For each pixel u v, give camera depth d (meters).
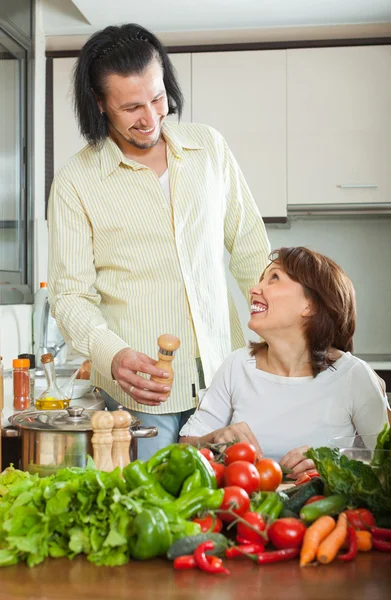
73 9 3.73
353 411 1.91
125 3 3.41
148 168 2.21
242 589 0.98
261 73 3.81
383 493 1.17
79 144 3.89
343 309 1.89
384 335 4.21
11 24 3.42
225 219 2.44
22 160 3.61
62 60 3.88
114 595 0.96
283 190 3.83
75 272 2.25
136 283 2.25
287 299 1.85
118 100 2.05
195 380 2.25
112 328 2.29
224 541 1.10
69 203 2.25
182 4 3.43
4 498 1.22
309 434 1.89
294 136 3.82
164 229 2.22
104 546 1.06
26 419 1.61
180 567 1.05
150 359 1.95
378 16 3.62
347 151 3.80
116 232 2.24
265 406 1.92
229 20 3.65
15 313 3.45
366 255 4.22
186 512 1.13
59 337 3.62
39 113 3.80
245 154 3.84
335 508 1.16
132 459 1.52
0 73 3.35
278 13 3.56
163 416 2.23
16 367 2.57
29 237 3.65
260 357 1.98
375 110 3.78
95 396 2.78
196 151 2.28
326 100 3.80
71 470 1.21
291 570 1.05
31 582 1.01
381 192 3.79
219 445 1.53
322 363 1.90
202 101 3.84
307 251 1.90
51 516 1.09
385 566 1.07
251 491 1.22
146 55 2.04
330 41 3.79
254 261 2.43
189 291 2.23
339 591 0.98
